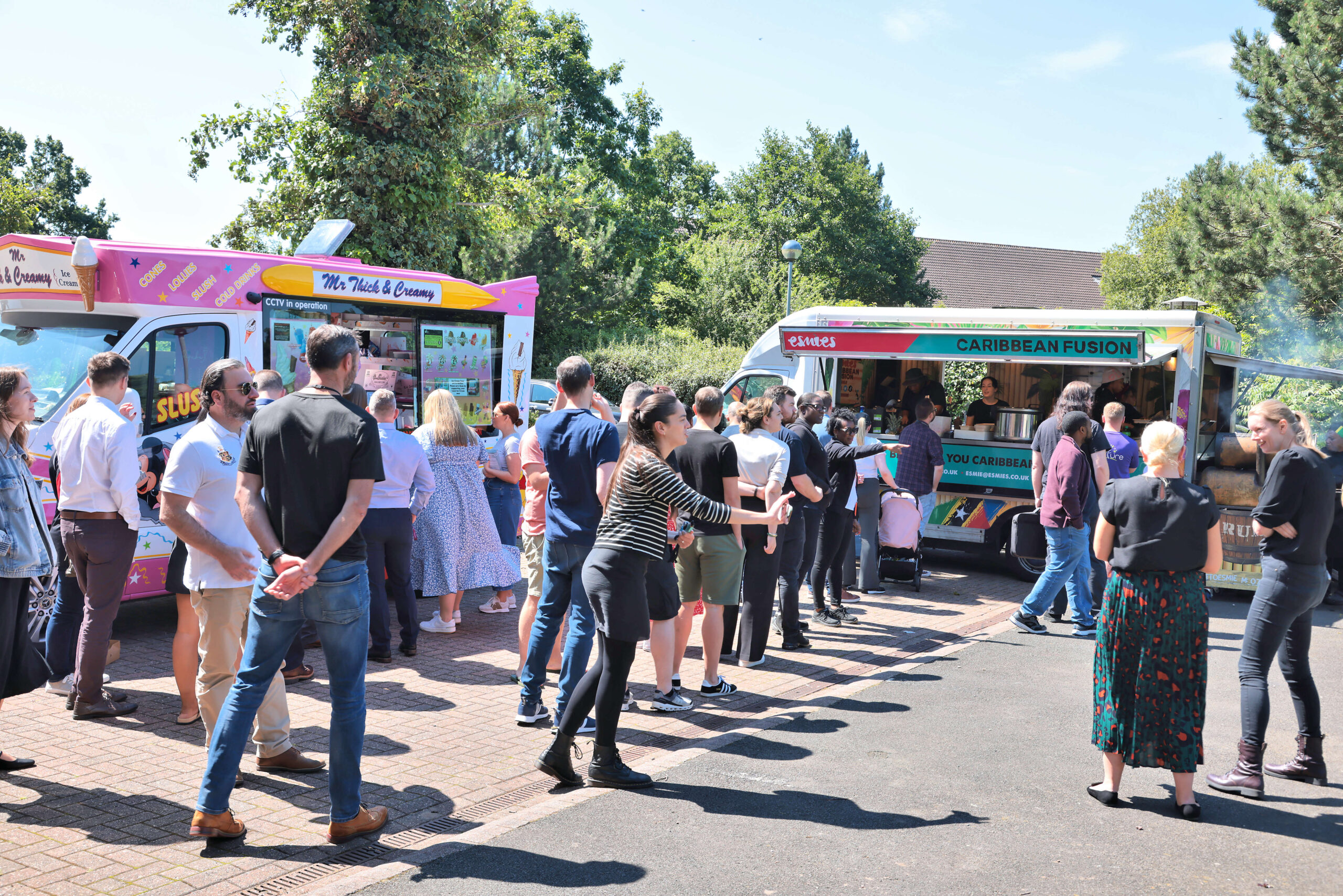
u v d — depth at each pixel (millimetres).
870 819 4465
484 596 9484
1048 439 8695
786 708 6211
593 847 4125
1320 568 4879
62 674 5938
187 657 5434
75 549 5441
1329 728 5965
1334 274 21375
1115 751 4574
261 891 3662
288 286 8055
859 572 10516
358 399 6832
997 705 6305
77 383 7074
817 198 48531
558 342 35000
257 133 20219
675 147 57812
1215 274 22906
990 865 4016
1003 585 10773
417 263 21094
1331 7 21453
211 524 4551
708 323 38688
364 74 19969
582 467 5359
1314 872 4012
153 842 4043
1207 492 4508
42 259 7316
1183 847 4227
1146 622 4504
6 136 68250
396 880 3795
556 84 44531
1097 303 55406
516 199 25016
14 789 4555
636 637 4672
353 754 4082
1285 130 21953
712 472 6242
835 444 8570
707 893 3732
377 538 6848
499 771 4992
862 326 11336
